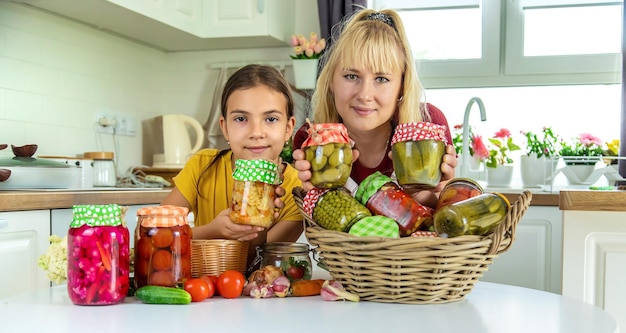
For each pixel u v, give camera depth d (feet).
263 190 3.44
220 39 10.87
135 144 11.08
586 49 10.50
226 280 3.17
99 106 10.19
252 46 11.50
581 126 10.57
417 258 2.95
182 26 10.10
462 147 10.03
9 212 6.16
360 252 2.99
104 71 10.31
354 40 3.77
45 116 9.09
